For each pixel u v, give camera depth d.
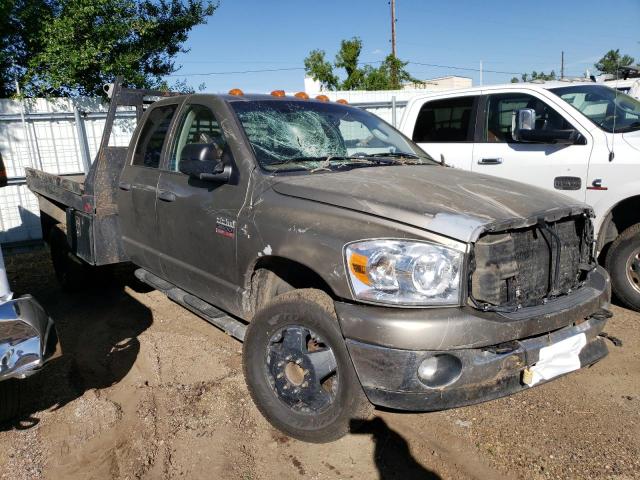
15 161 9.49
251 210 3.24
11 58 11.69
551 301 2.86
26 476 2.83
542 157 5.45
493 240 2.66
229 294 3.51
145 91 5.10
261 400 3.15
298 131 3.82
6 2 10.92
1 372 2.69
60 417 3.38
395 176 3.29
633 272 4.79
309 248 2.83
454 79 44.47
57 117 9.69
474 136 6.10
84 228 4.93
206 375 3.90
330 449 3.02
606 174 4.95
